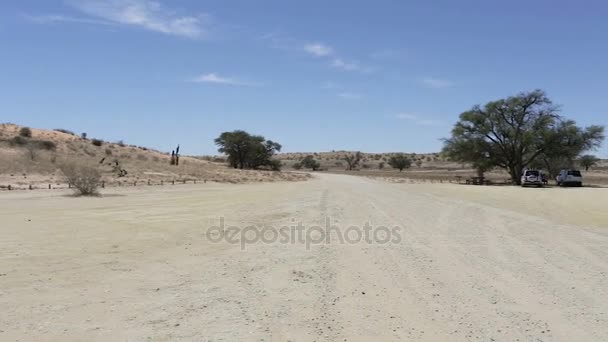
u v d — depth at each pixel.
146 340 6.29
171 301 8.08
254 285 9.16
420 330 6.70
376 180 79.88
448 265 10.86
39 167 48.44
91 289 8.83
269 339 6.34
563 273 10.05
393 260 11.42
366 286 9.07
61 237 14.69
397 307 7.75
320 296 8.41
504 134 70.06
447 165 189.00
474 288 8.88
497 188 51.41
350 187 50.56
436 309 7.62
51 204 25.84
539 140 67.25
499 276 9.80
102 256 11.92
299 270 10.41
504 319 7.12
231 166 119.50
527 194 39.78
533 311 7.48
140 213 21.69
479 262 11.19
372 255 12.04
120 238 14.68
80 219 19.19
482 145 71.06
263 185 55.50
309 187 49.97
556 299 8.13
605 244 13.77
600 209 25.91
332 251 12.59
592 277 9.70
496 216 21.50
